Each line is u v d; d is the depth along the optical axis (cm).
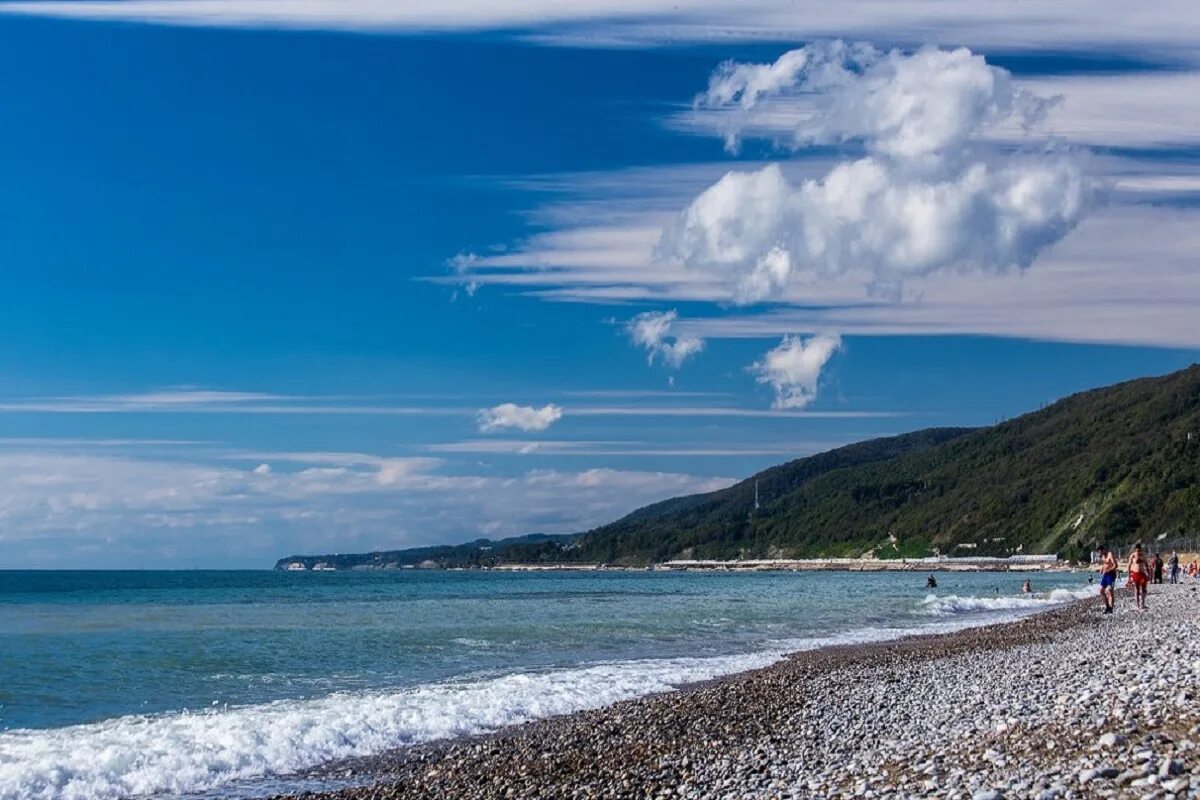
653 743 1948
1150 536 15225
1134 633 3309
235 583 14962
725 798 1398
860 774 1384
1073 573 15025
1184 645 2473
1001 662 2869
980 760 1315
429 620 5484
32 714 2416
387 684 2934
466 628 4856
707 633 4628
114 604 7538
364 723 2239
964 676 2594
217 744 2025
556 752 1927
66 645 3969
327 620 5497
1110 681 1922
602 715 2330
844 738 1806
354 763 1939
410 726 2248
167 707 2514
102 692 2755
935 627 4953
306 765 1925
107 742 2014
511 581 16462
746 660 3459
